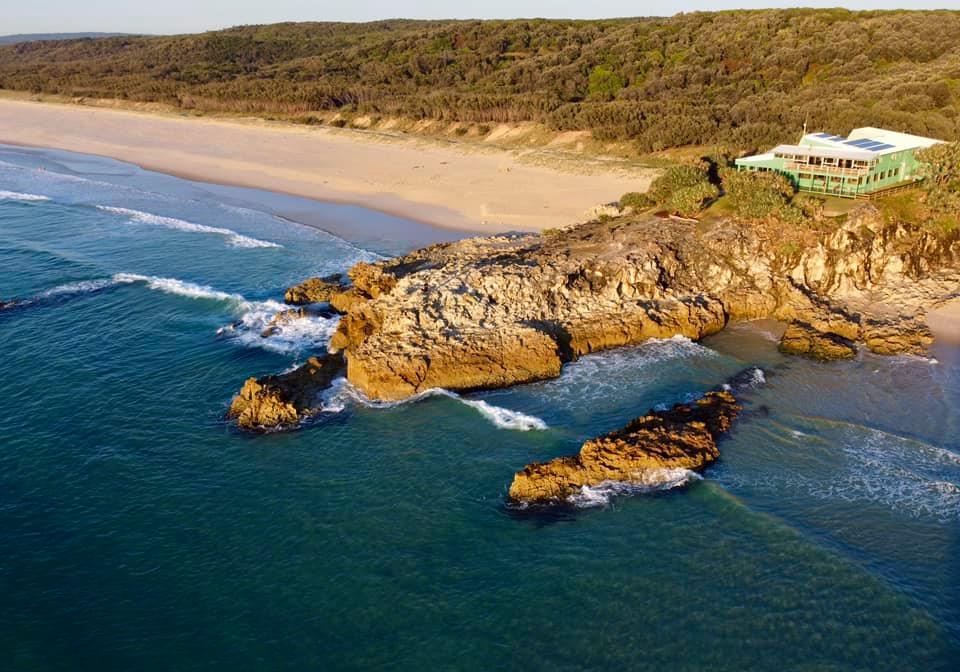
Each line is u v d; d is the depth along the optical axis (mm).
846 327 44688
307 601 26078
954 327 44875
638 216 59094
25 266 59594
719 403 36719
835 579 25953
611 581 26406
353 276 53438
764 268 49656
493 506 30531
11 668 23469
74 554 28453
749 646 23562
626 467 31312
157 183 91938
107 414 38094
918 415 36156
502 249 56312
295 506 31016
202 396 39906
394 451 34562
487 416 37031
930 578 26031
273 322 48188
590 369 41531
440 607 25672
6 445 35312
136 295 53625
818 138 62000
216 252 63500
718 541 28016
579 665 23234
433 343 40906
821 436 34438
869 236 51188
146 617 25516
